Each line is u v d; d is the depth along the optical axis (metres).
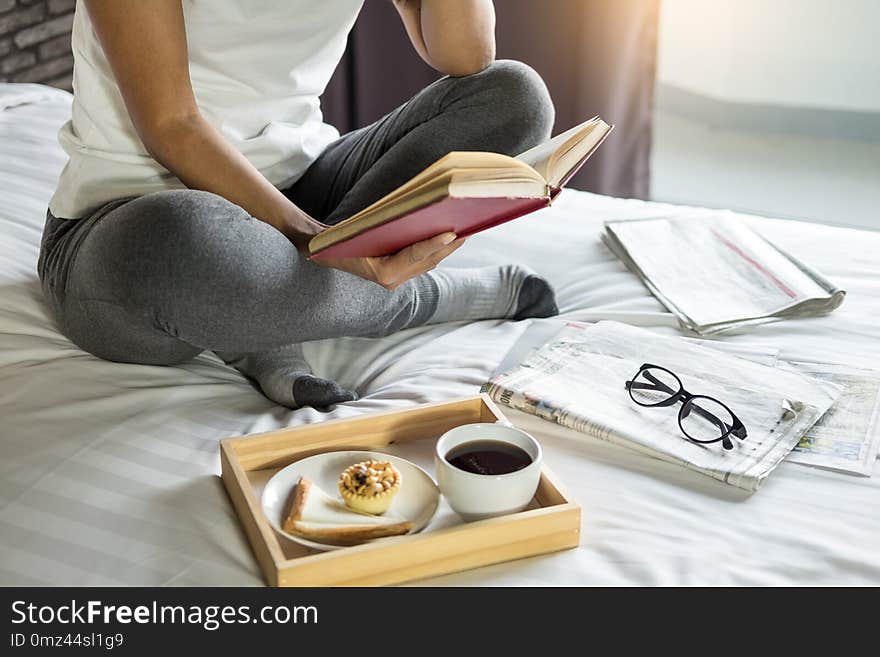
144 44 1.18
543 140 1.52
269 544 0.95
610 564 0.99
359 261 1.18
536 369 1.34
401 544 0.95
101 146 1.34
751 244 1.74
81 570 0.97
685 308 1.54
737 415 1.23
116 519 1.04
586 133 1.19
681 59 4.03
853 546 1.02
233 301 1.16
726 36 3.93
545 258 1.75
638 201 2.01
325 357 1.44
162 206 1.15
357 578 0.95
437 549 0.97
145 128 1.21
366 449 1.17
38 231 1.67
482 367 1.37
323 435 1.14
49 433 1.17
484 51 1.52
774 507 1.09
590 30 2.86
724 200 3.63
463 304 1.52
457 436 1.05
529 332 1.49
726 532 1.04
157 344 1.28
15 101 2.19
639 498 1.10
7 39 2.58
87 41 1.31
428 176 0.99
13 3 2.56
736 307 1.55
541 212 1.94
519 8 2.92
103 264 1.19
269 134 1.44
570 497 1.02
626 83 2.95
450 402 1.19
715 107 4.06
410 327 1.51
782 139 4.01
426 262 1.19
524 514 0.99
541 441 1.21
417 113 1.52
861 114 3.85
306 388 1.29
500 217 1.11
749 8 3.86
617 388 1.30
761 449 1.17
